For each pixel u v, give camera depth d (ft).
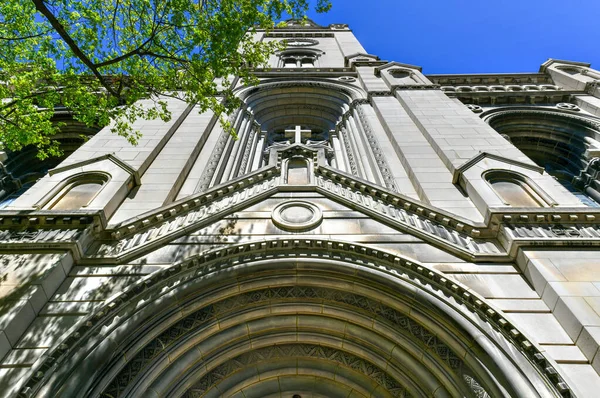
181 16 27.61
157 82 30.68
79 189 27.20
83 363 14.99
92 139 35.81
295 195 26.40
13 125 29.55
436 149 34.53
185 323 18.69
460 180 29.32
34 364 14.64
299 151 31.14
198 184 32.27
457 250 20.98
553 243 19.88
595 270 18.29
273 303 20.33
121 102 43.21
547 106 54.54
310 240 21.20
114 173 29.19
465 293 17.98
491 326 16.78
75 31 28.68
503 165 29.63
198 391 18.57
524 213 21.74
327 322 20.27
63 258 19.30
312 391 20.24
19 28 27.78
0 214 21.61
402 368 18.83
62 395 13.98
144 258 20.70
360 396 19.80
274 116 63.05
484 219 22.65
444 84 64.95
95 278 19.40
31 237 20.76
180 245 21.62
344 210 24.73
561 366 15.14
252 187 27.35
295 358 20.45
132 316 17.16
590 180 43.27
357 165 41.52
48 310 17.52
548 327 16.76
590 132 48.24
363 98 53.67
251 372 20.03
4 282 17.83
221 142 40.50
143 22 29.30
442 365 17.29
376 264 20.30
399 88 51.70
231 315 19.66
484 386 15.57
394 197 24.95
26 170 47.78
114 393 15.49
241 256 20.57
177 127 41.01
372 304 19.92
